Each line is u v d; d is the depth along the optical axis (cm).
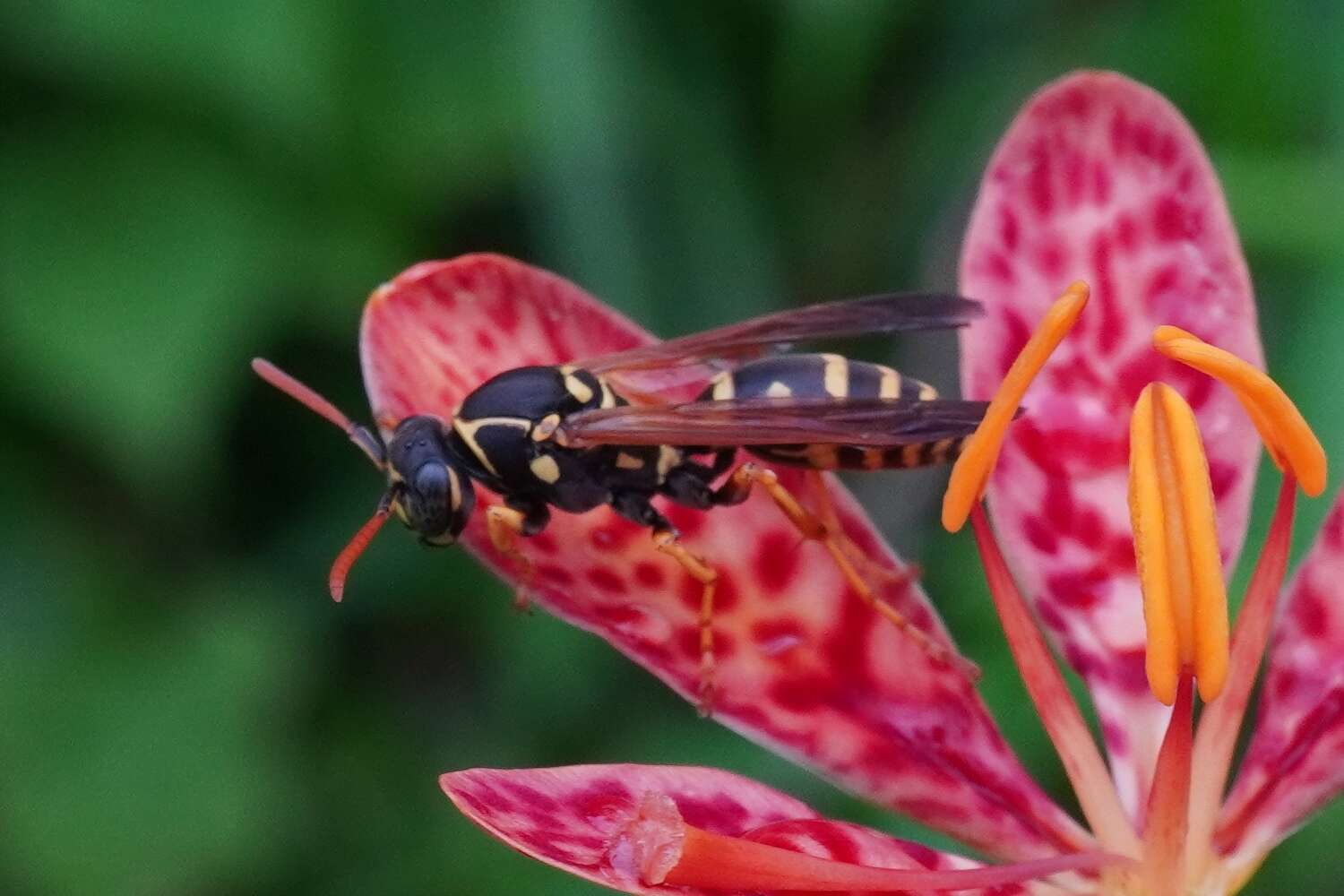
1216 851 15
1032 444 16
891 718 16
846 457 16
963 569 18
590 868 14
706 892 14
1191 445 15
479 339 16
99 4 17
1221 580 15
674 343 16
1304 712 15
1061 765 17
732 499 16
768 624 16
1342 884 17
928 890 15
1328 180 17
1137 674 16
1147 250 16
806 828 15
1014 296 16
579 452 16
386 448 15
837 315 16
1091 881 15
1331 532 16
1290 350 18
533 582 15
